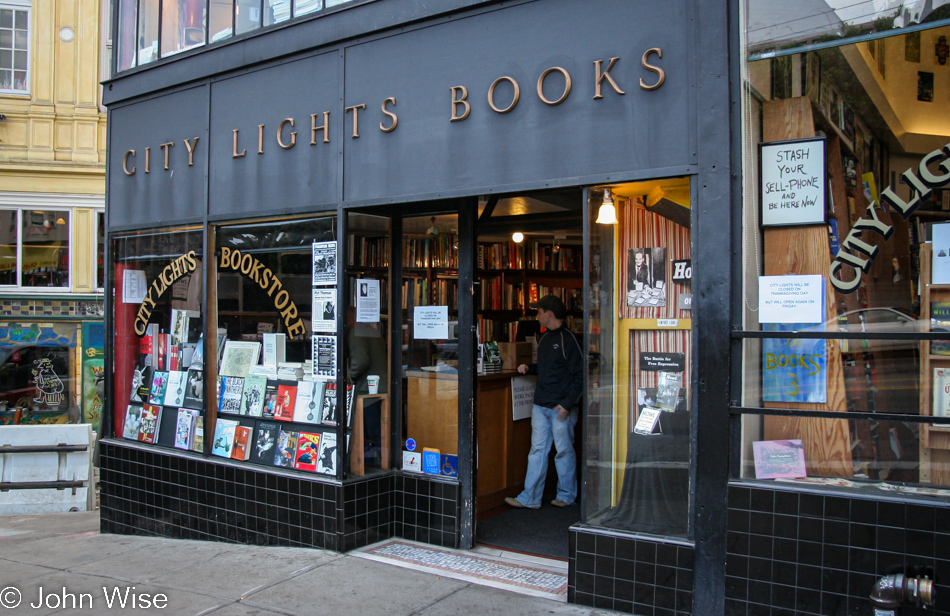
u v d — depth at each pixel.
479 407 6.13
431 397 5.54
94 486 8.63
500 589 4.56
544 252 8.41
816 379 3.94
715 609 3.91
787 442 3.94
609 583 4.20
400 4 5.10
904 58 4.08
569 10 4.40
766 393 3.99
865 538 3.58
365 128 5.29
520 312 7.99
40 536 6.96
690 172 4.02
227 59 6.09
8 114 12.42
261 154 5.89
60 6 12.63
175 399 6.55
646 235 4.51
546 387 6.20
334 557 5.20
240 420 6.05
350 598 4.48
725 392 3.94
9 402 12.21
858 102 4.24
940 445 3.67
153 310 6.82
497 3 4.69
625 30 4.21
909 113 4.07
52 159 12.51
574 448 6.85
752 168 4.05
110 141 7.17
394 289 5.73
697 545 3.97
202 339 6.32
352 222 5.48
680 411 4.30
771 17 3.97
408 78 5.08
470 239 5.32
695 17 4.02
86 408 12.51
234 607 4.47
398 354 5.71
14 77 12.55
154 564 5.51
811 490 3.71
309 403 5.60
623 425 4.45
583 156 4.34
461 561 5.07
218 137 6.18
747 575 3.82
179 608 4.50
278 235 5.84
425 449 5.55
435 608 4.30
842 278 3.96
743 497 3.85
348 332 5.46
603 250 4.54
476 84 4.77
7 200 12.38
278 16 5.82
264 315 5.95
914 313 3.84
